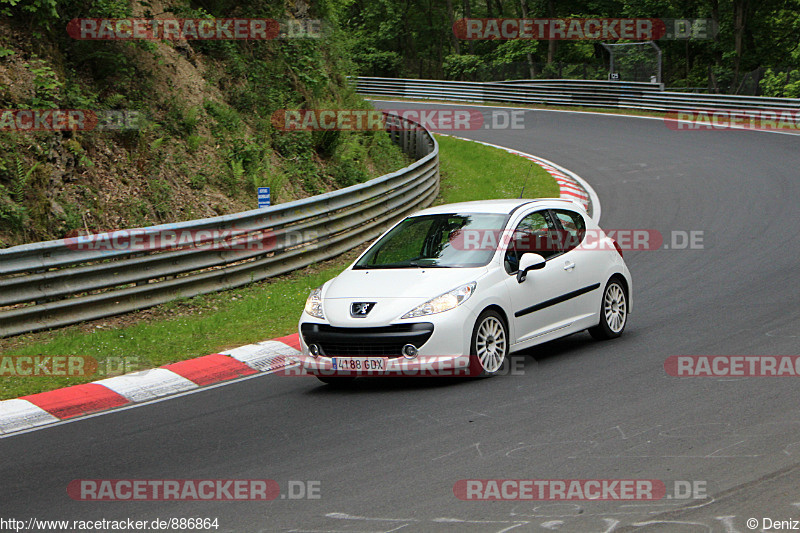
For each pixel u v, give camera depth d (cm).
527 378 1153
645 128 4622
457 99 6525
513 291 1205
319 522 723
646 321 1463
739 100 4669
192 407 1139
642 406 991
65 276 1605
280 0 3098
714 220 2408
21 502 823
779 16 7119
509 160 3838
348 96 3622
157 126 2303
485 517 708
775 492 721
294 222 2059
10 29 2098
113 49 2370
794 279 1669
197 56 2723
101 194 2061
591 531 670
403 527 699
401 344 1119
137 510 781
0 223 1816
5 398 1212
